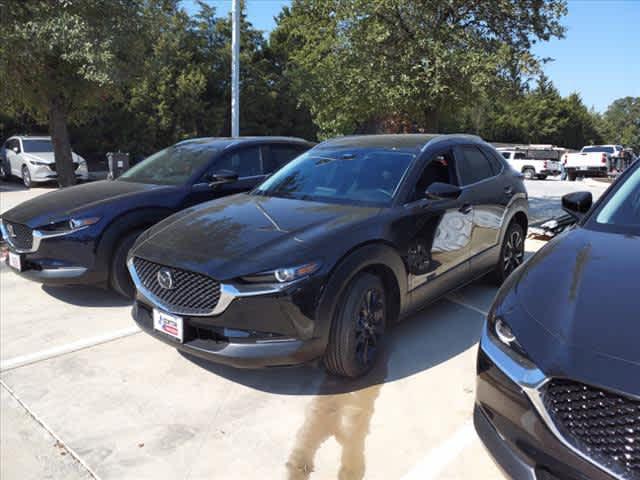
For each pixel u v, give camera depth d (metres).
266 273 2.90
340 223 3.37
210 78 27.66
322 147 4.85
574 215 3.45
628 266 2.33
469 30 9.95
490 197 4.81
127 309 4.75
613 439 1.72
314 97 11.71
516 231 5.43
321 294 2.99
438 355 3.78
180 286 3.15
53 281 4.58
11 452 2.70
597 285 2.20
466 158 4.78
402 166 4.09
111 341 4.05
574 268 2.39
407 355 3.78
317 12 10.99
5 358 3.76
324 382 3.40
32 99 9.52
